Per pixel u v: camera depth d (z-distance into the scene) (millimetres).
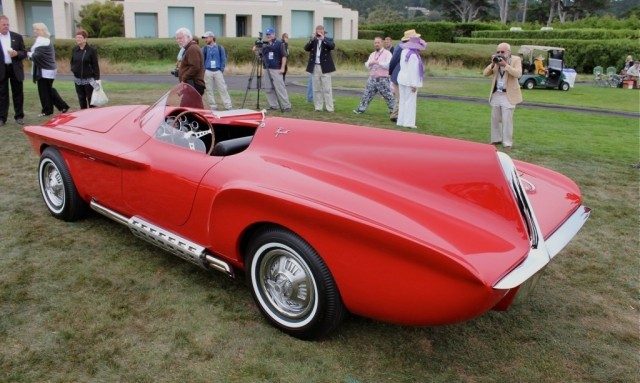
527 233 2543
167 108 3844
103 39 26922
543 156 7730
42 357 2650
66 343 2771
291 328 2854
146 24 35281
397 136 2885
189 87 4117
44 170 4391
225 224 2953
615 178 6641
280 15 39031
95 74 9250
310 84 12477
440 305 2318
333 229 2486
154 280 3473
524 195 2654
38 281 3393
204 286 3420
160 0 35000
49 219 4414
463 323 3137
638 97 18969
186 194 3176
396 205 2535
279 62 10797
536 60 21016
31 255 3746
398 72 10031
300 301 2807
